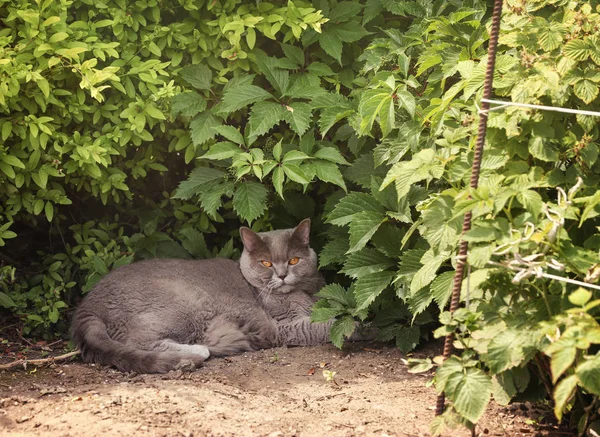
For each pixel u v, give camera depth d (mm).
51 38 2098
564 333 1663
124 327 2150
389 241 2115
